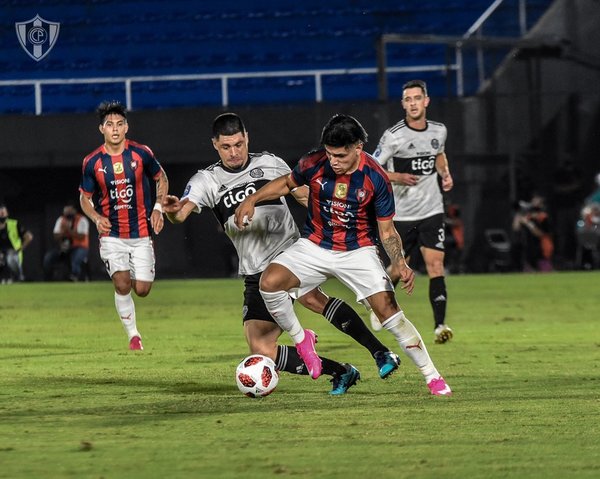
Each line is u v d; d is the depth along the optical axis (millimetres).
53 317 35000
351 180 16266
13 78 69750
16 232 57219
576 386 18250
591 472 11539
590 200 59188
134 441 13398
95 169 25266
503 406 16016
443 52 70000
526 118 60844
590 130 60812
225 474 11492
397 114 60000
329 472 11547
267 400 16828
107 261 25422
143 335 28797
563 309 36062
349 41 71000
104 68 70188
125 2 71250
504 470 11648
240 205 16531
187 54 70750
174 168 62438
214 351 24688
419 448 12836
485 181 60938
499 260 59656
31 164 60688
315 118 60531
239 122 17312
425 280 52406
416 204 26766
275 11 71812
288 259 16703
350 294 43844
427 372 17141
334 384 17500
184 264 64938
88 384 19047
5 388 18531
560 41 61469
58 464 12070
